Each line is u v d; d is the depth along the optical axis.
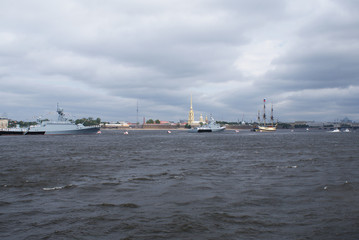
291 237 18.20
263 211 23.19
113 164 53.22
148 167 49.06
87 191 30.69
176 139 160.75
